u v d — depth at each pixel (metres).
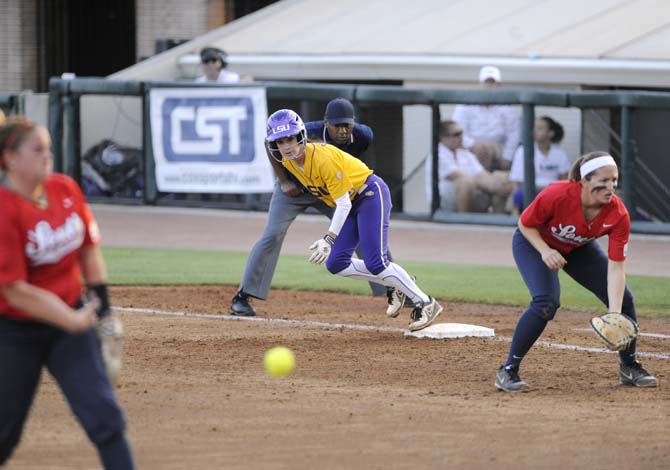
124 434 16.95
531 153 57.84
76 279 17.17
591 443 20.98
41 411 23.09
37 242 16.16
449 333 32.09
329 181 29.50
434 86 65.44
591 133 57.69
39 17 89.25
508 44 65.69
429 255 50.75
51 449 20.42
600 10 69.12
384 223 31.08
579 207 23.94
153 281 42.88
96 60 94.25
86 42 93.38
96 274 17.42
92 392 16.59
